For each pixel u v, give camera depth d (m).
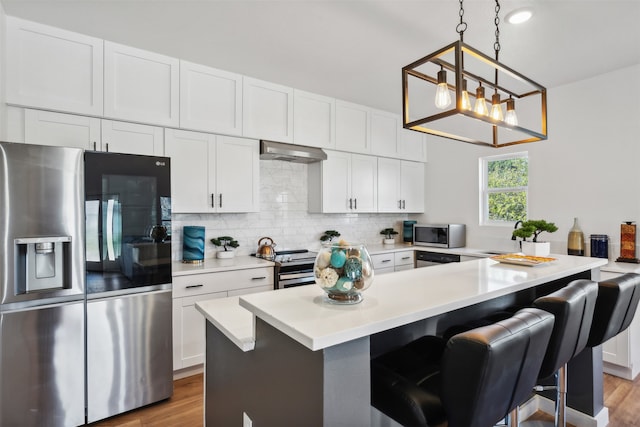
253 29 2.32
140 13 2.13
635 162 2.87
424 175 4.76
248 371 1.35
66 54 2.34
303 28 2.30
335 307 1.20
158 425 2.11
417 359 1.45
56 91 2.30
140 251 2.25
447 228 4.08
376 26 2.27
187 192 2.85
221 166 3.03
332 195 3.80
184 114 2.80
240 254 3.51
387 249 4.12
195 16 2.17
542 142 3.46
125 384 2.19
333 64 2.87
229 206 3.07
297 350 1.05
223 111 2.99
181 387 2.57
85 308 2.05
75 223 2.00
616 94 2.96
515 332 0.99
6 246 1.82
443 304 1.24
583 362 2.08
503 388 1.00
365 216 4.56
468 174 4.24
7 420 1.84
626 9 2.04
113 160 2.14
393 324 1.08
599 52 2.62
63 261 2.00
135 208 2.23
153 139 2.70
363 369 1.04
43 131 2.29
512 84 3.24
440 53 1.48
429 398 1.10
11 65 2.16
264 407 1.24
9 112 2.19
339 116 3.77
